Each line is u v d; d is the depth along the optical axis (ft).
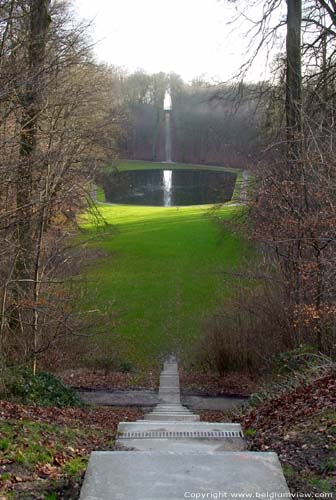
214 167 260.62
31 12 39.78
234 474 14.52
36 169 38.24
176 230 141.38
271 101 51.01
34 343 43.11
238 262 98.37
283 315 52.08
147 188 265.95
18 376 34.50
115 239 131.54
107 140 67.77
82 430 27.40
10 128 37.42
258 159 51.11
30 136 38.34
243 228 53.93
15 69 35.24
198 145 319.68
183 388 57.67
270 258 56.29
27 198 37.32
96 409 40.78
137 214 170.50
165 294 93.81
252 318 61.67
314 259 39.75
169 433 24.21
